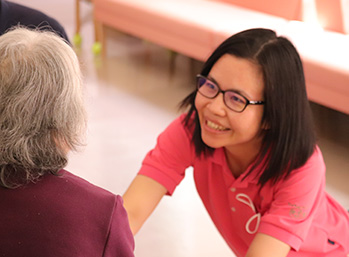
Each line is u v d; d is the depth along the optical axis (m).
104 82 5.16
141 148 4.08
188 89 5.06
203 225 3.30
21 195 1.28
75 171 3.77
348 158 3.92
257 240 1.80
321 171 1.86
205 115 1.79
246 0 5.14
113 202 1.34
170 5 5.13
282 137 1.76
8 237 1.25
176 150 2.01
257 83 1.70
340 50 4.17
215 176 2.02
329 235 2.02
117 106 4.68
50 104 1.27
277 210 1.82
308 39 4.38
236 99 1.71
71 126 1.32
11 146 1.26
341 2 4.53
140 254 3.07
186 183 3.70
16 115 1.26
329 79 3.92
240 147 1.88
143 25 5.16
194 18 4.82
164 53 5.89
